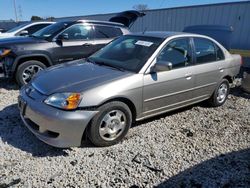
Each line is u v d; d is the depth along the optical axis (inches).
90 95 120.7
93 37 259.3
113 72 139.1
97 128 125.1
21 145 130.0
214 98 197.8
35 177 106.0
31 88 134.1
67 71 143.2
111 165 117.2
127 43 169.0
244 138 151.8
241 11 377.4
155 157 125.7
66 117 115.4
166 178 110.2
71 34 245.6
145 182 106.9
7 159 117.6
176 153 130.5
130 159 122.8
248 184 108.3
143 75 139.9
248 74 246.1
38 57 229.8
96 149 129.4
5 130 144.8
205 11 419.5
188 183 107.4
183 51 165.8
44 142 127.3
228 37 320.2
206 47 184.5
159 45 153.2
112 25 276.7
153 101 148.0
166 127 161.0
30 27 358.3
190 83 167.8
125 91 131.0
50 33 241.4
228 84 209.8
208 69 180.5
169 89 154.3
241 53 378.6
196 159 125.9
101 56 167.8
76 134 119.4
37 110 120.0
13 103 189.2
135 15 382.6
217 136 152.7
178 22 458.3
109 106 126.4
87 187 101.9
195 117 181.2
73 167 114.2
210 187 105.7
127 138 142.9
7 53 216.4
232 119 181.5
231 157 129.0
